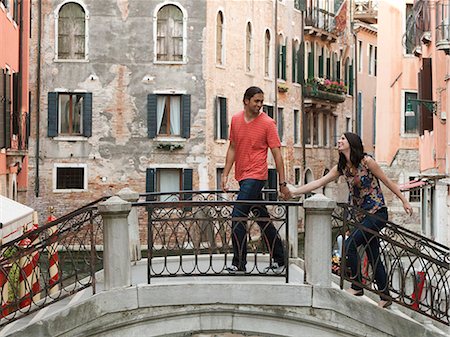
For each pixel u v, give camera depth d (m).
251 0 41.53
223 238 11.23
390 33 38.56
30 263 13.10
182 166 37.41
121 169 37.34
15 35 28.88
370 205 10.86
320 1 50.12
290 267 12.28
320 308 10.70
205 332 10.77
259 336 10.81
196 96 37.56
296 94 47.09
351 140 10.80
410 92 38.59
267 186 42.75
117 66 37.31
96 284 11.98
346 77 55.00
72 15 37.22
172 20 37.56
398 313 10.99
